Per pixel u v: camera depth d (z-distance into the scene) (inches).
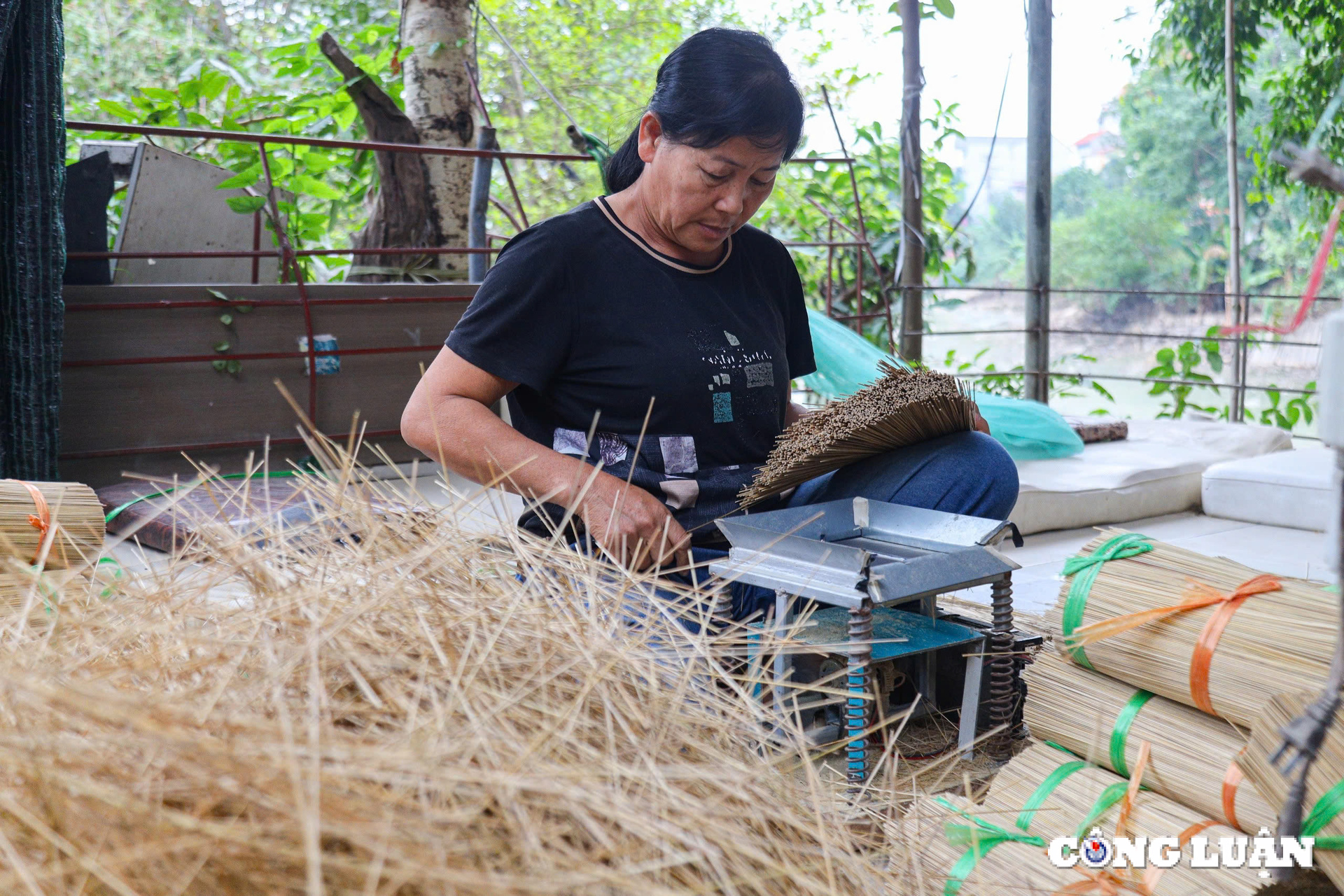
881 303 223.6
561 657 40.2
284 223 165.3
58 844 27.9
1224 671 47.3
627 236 68.2
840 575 54.0
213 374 134.0
